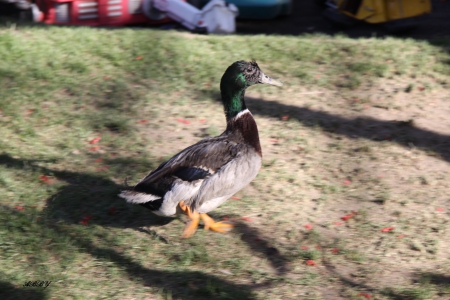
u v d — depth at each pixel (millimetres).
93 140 8633
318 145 8664
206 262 6137
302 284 5836
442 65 10961
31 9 15445
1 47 10922
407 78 10641
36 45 11180
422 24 14750
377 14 13594
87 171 7887
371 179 7852
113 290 5660
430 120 9398
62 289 5664
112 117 9203
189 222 6797
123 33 11922
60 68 10570
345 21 14234
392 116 9484
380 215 7094
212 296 5586
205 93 10062
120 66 10789
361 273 6051
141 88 10109
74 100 9648
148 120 9219
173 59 11000
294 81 10547
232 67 6723
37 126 8945
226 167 6352
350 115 9492
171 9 13773
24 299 5480
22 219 6754
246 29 14906
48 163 8039
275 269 6090
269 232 6734
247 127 6746
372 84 10445
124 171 7914
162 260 6156
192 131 8953
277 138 8820
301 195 7496
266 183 7715
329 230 6820
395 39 12148
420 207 7246
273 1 14656
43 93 9750
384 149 8562
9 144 8461
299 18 15828
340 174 7984
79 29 12094
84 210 7078
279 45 11711
